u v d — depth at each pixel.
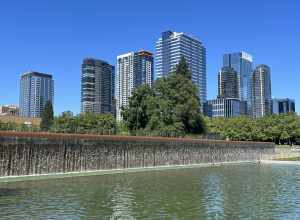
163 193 40.84
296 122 158.25
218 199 37.19
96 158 64.50
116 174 61.69
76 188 43.09
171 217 28.44
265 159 122.75
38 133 54.94
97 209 31.05
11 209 30.47
